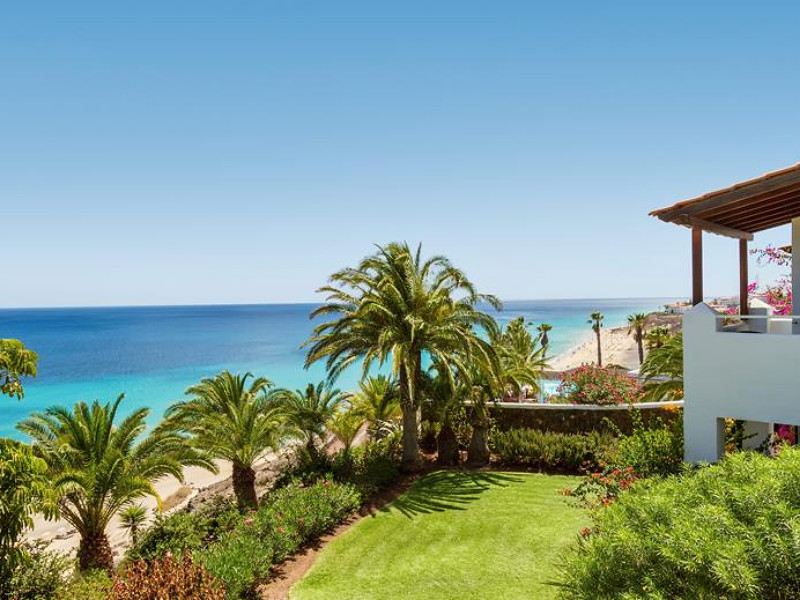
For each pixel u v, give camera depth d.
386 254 19.77
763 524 4.47
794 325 12.84
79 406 15.91
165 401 58.78
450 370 18.25
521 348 34.16
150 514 23.88
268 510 13.99
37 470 11.39
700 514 4.97
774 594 4.21
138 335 165.50
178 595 7.71
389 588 10.48
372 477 17.44
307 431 21.73
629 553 4.92
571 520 12.80
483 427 19.27
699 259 10.10
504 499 14.97
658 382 21.09
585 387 19.67
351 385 69.25
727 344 9.02
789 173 8.66
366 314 19.31
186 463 17.58
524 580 10.09
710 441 9.14
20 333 173.50
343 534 13.70
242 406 18.64
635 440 10.55
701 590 4.34
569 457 17.34
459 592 9.96
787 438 12.65
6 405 57.97
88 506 15.11
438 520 13.88
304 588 10.88
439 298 18.98
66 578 13.43
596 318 66.56
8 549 11.60
